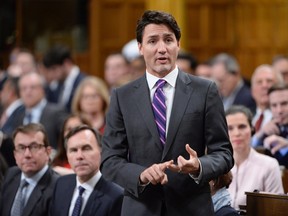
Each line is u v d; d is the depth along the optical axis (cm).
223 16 2495
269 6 2488
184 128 787
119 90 818
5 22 2395
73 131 1005
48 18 2419
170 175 787
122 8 2464
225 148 788
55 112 1566
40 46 2409
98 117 1578
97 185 998
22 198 1070
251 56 2489
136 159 796
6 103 1805
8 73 2091
